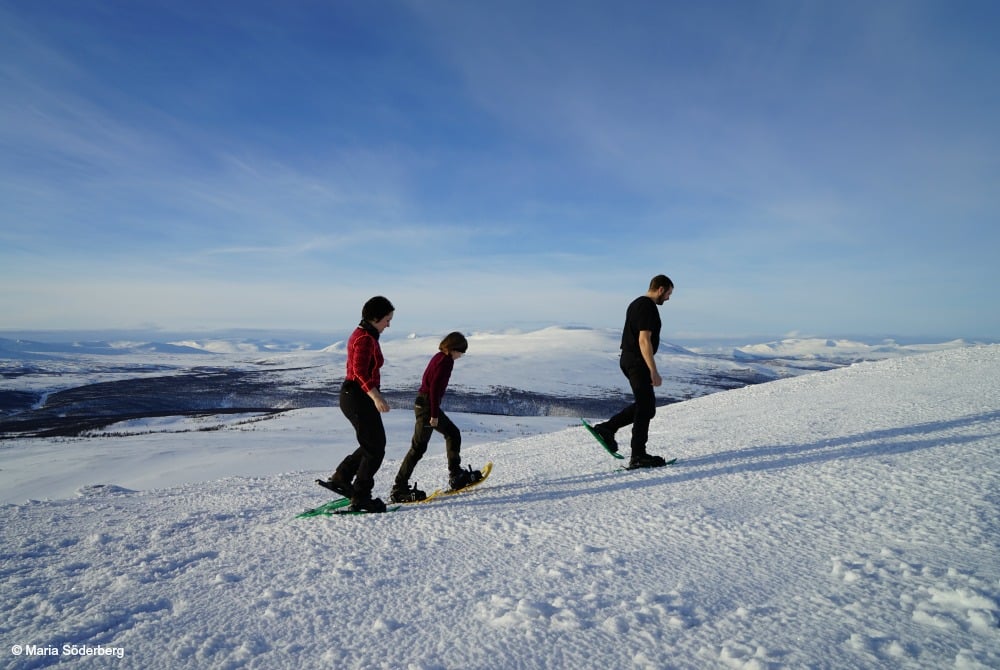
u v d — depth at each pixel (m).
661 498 3.92
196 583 2.75
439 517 3.82
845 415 7.14
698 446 6.10
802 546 2.78
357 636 2.05
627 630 1.97
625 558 2.75
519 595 2.35
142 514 4.70
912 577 2.28
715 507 3.58
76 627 2.20
